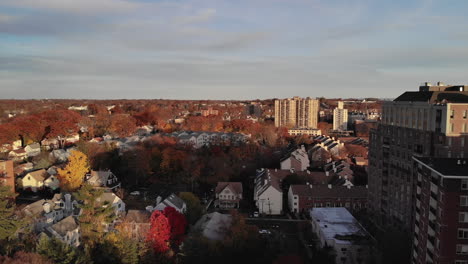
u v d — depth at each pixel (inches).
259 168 5940.0
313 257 2930.6
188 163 5324.8
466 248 2090.3
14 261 1809.8
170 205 3376.0
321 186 4343.0
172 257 2650.1
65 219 3097.9
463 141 2682.1
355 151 7268.7
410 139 3065.9
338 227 3203.7
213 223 3058.6
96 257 2306.8
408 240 2859.3
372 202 3836.1
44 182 4768.7
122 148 6058.1
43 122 7578.7
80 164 4557.1
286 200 4633.4
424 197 2409.0
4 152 6476.4
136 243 2492.6
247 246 2741.1
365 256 2812.5
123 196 4530.0
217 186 4591.5
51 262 1934.1
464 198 2055.9
